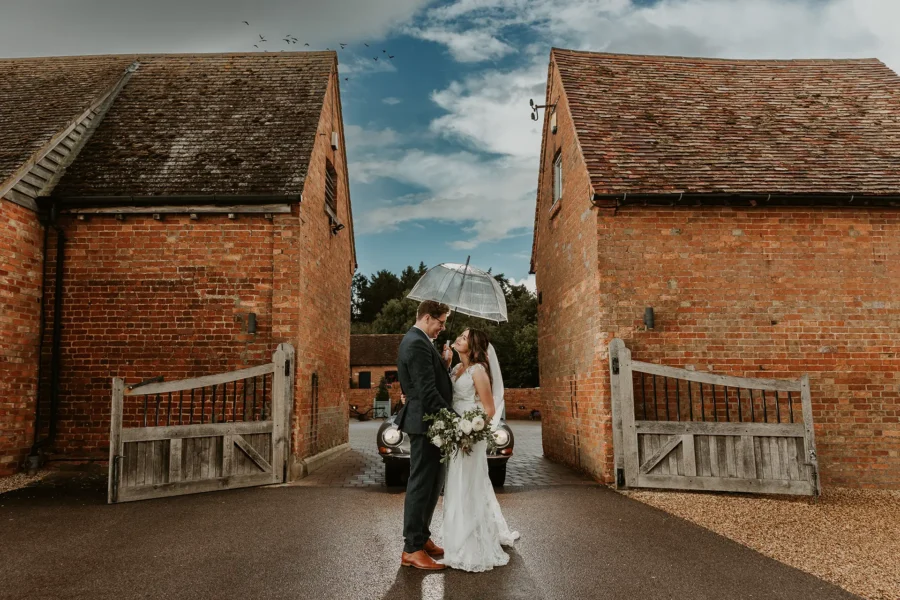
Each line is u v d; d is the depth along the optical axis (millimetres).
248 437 7746
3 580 4066
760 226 8523
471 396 4656
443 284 6508
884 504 7078
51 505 6531
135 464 6836
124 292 8914
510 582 4027
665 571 4273
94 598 3734
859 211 8570
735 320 8359
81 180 9266
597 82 11000
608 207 8414
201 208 8945
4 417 8102
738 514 6305
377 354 40406
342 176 13352
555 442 11070
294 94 11570
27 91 11344
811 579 4156
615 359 7855
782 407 8195
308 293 9602
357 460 11000
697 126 10047
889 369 8312
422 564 4285
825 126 10156
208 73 12430
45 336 8789
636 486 7551
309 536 5145
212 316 8883
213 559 4500
